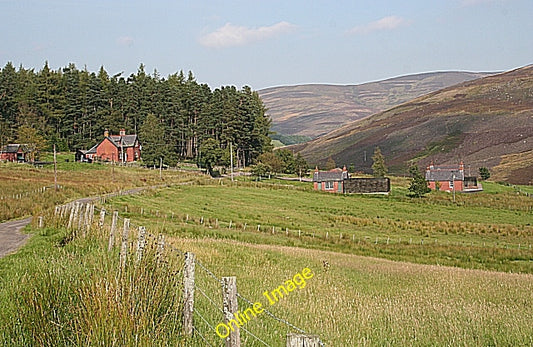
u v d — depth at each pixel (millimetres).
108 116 136875
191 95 145125
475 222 68375
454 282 21344
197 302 11188
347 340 9898
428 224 65125
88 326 7590
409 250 45688
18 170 91375
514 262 41500
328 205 77438
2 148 115125
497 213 76688
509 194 105375
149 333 7551
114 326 7445
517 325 12359
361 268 25312
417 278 22469
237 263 21375
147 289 8609
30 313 8516
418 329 11562
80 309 8016
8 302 9742
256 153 138375
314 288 16891
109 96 145375
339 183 103250
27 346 7840
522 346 10500
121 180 89062
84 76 151625
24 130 116625
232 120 130875
